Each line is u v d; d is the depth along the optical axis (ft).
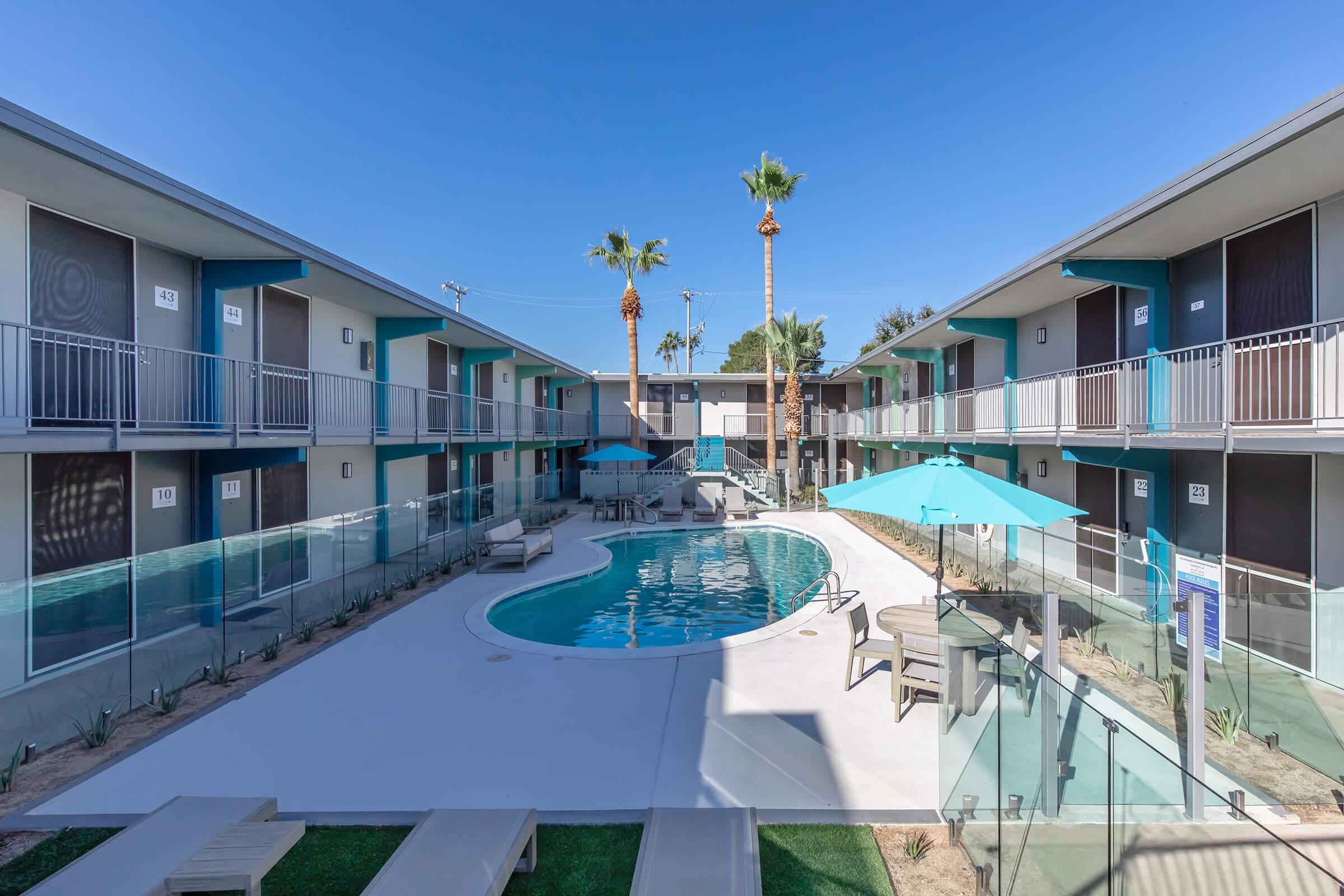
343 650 27.50
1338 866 13.12
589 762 17.69
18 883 12.80
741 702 21.74
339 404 43.83
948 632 14.32
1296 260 24.41
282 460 32.14
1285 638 18.95
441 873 11.25
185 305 31.63
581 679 23.90
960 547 47.16
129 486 28.91
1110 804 9.23
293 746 18.80
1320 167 20.61
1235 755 17.72
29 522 25.02
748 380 101.40
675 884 11.09
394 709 21.42
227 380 33.45
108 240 27.55
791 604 38.27
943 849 13.64
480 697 22.39
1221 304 27.91
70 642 20.10
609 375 100.42
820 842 13.91
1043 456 44.96
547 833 14.39
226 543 25.71
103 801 15.99
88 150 20.66
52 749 18.78
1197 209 24.56
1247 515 27.14
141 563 22.40
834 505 23.09
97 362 27.07
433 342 58.59
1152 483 31.96
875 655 22.29
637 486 88.58
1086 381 38.73
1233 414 26.86
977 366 58.08
